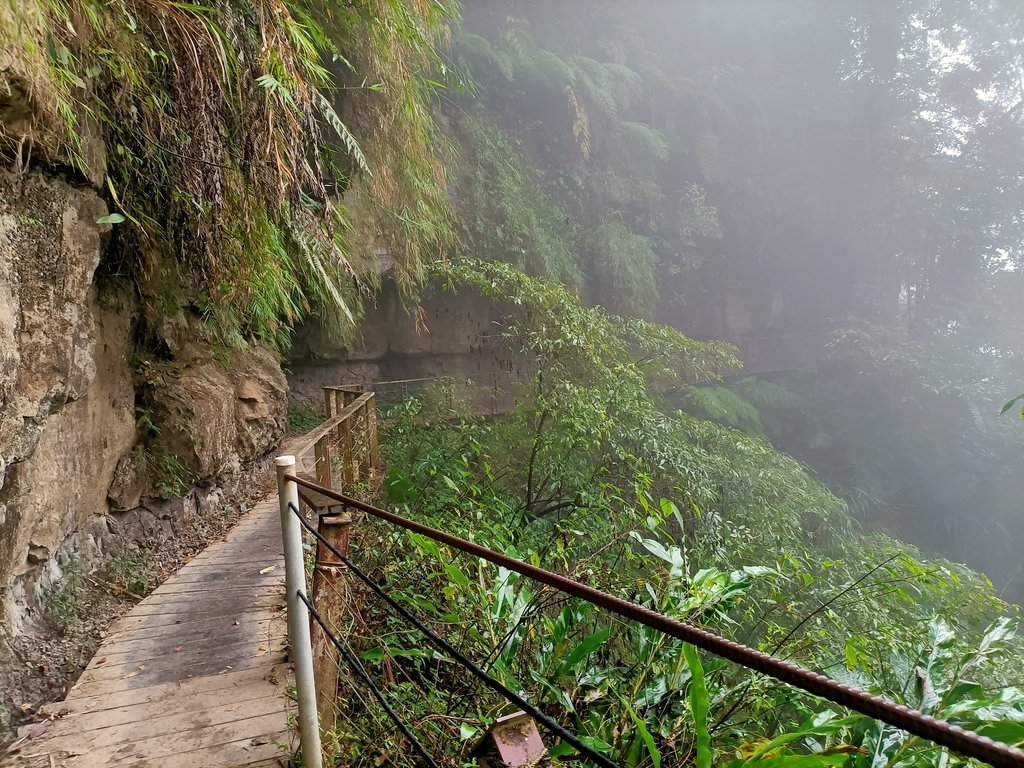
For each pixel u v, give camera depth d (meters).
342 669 2.28
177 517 4.00
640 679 1.98
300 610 1.79
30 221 2.27
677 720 1.87
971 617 3.25
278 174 2.75
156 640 2.75
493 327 11.46
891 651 2.77
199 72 2.55
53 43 1.88
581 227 11.48
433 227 6.05
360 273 6.00
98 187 2.76
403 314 10.73
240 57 2.66
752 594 3.85
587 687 2.03
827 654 2.79
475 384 9.88
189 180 3.05
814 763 1.07
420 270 6.32
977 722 1.40
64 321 2.49
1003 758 0.34
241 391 5.12
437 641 1.00
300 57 2.79
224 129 2.93
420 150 5.20
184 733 2.12
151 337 3.98
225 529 4.36
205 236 3.27
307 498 2.30
